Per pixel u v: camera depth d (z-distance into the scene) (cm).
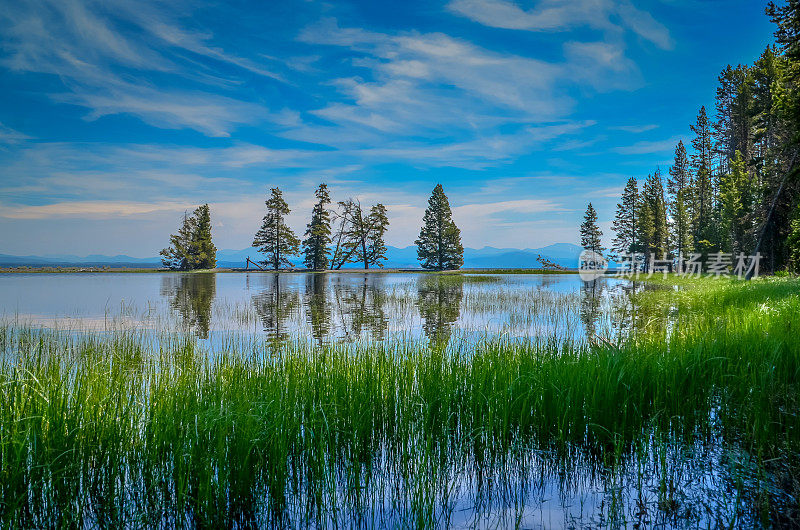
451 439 423
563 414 415
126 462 351
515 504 340
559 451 408
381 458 416
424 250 6844
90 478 338
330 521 328
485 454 393
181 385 467
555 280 3872
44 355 757
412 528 312
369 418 419
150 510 336
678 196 5497
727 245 4106
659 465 387
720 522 305
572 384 442
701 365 501
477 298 2173
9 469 317
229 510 332
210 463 334
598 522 310
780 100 2039
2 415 359
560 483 373
